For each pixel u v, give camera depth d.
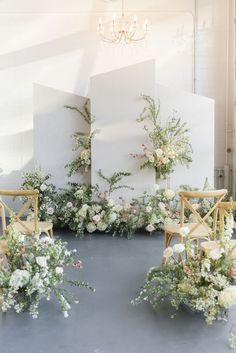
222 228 3.42
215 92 6.97
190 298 2.94
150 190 5.58
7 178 7.10
